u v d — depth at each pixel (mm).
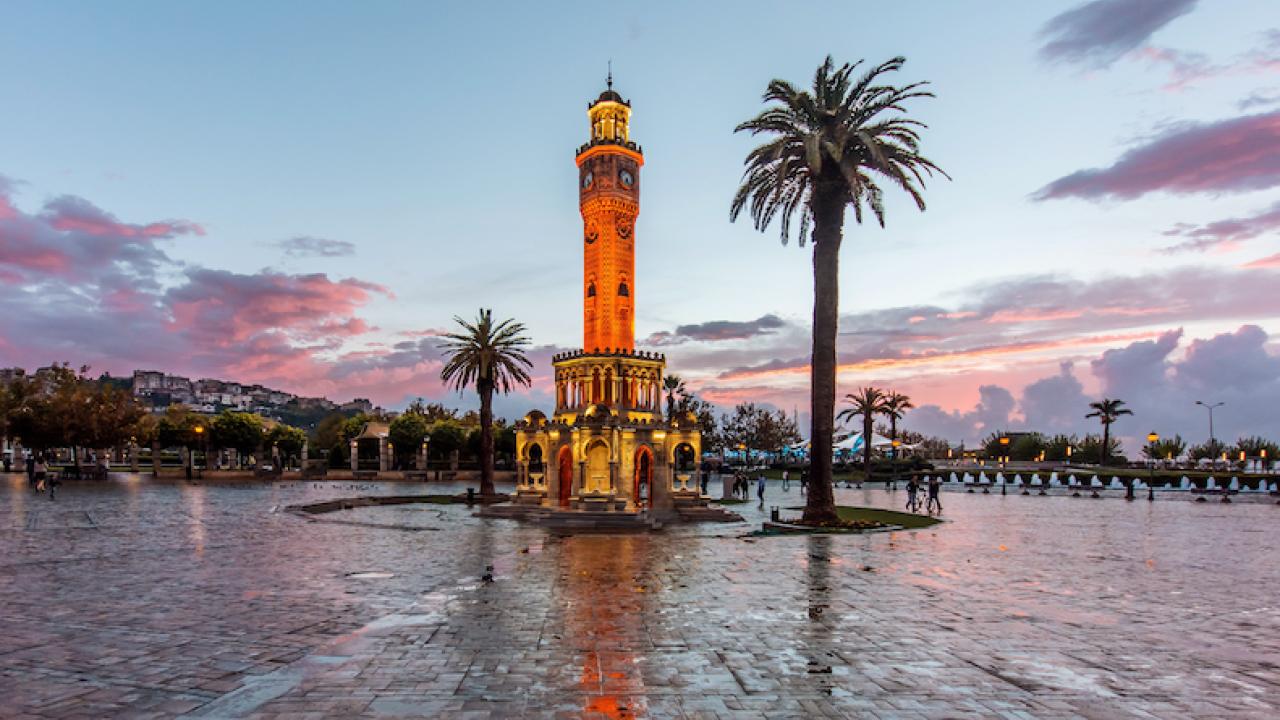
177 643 11875
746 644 11922
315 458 124375
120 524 30969
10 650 11438
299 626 13109
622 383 46031
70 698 9156
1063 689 9758
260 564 20625
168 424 98375
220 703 8969
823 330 35250
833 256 35531
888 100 35312
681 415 42844
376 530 30438
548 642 11969
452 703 8961
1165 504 51906
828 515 34062
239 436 98625
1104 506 49781
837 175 35125
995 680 10125
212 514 36219
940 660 11070
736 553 24094
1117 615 14539
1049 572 20094
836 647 11781
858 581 18359
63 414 80062
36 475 51031
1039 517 40156
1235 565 21688
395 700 9062
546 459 42656
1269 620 14203
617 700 9117
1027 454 141500
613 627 13070
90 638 12195
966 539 28719
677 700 9133
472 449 104562
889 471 96250
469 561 21672
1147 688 9852
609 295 47875
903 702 9148
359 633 12539
